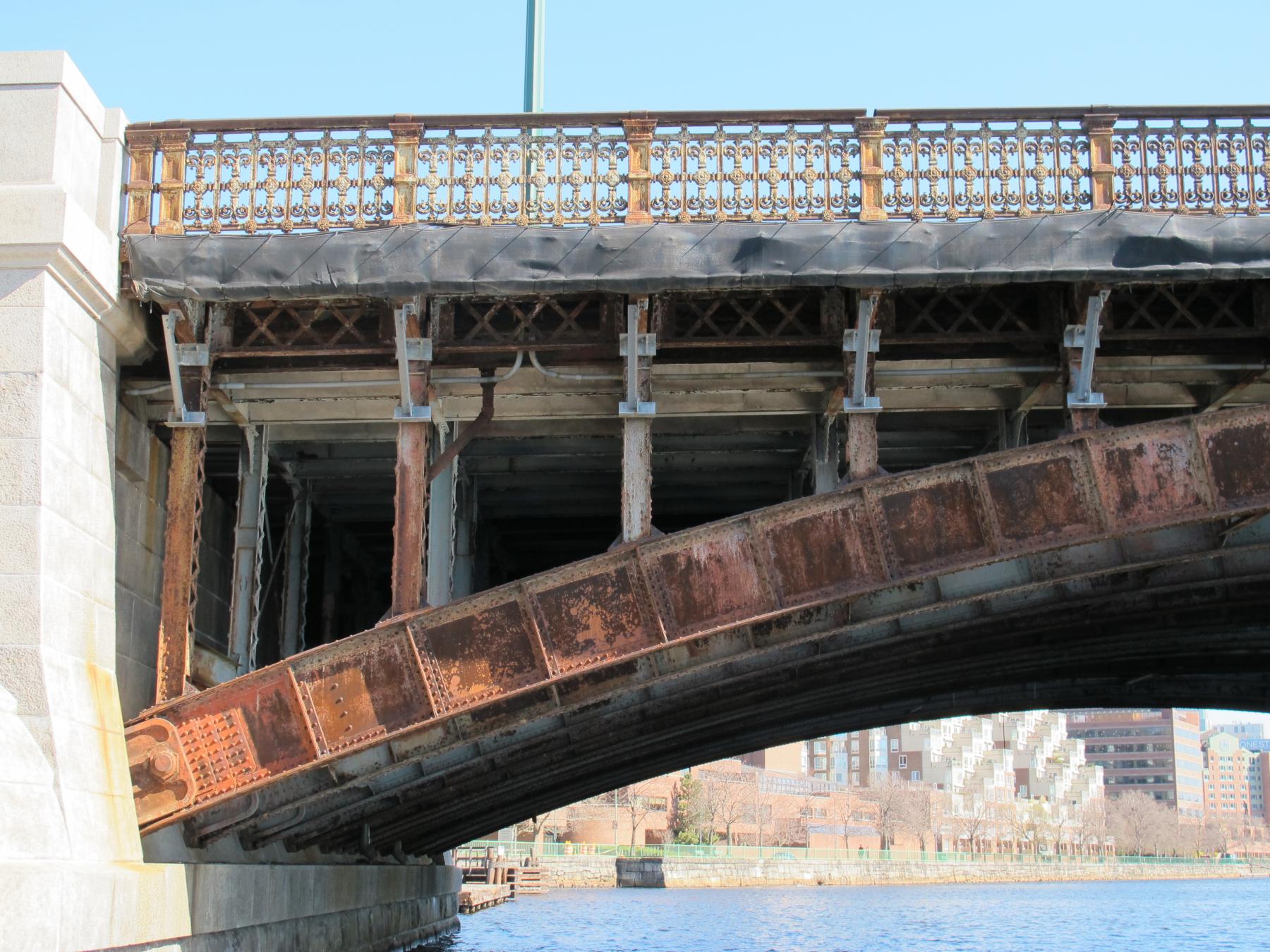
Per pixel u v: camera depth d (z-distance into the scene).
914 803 153.12
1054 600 16.44
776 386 15.55
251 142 14.18
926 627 16.52
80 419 13.23
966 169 13.98
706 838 119.56
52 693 12.01
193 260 13.62
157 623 15.41
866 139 14.04
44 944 10.59
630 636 13.40
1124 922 62.72
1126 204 13.97
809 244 13.58
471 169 14.09
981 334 14.32
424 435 13.98
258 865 16.48
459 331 15.53
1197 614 18.84
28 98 13.11
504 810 28.06
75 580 12.90
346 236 13.68
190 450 13.99
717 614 13.45
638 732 20.03
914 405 16.11
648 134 14.07
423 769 17.55
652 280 13.54
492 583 25.62
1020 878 160.75
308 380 15.25
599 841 111.88
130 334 14.16
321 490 21.02
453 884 38.19
